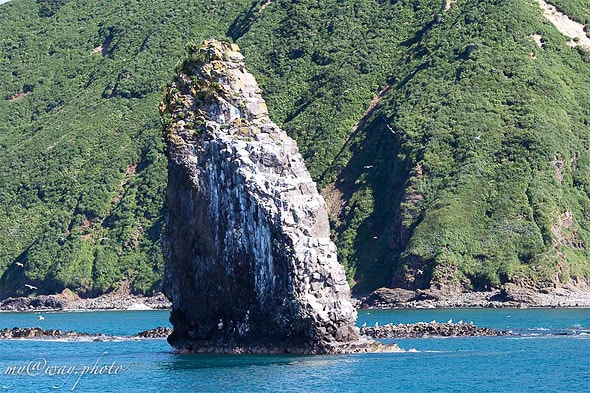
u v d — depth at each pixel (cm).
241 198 13800
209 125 14488
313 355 13550
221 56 14862
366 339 14050
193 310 14600
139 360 14150
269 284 13612
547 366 13125
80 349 16275
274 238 13488
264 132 14350
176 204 14650
